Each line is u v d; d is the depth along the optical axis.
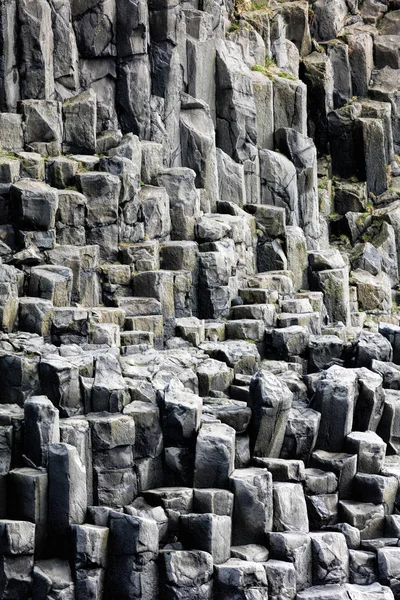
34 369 82.25
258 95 124.19
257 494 80.69
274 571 78.44
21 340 85.75
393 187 138.00
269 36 133.38
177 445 82.00
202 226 107.69
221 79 119.88
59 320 89.31
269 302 106.50
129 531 75.62
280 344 98.88
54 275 92.69
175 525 78.94
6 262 93.88
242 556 79.31
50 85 106.75
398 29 149.00
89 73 110.88
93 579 74.94
